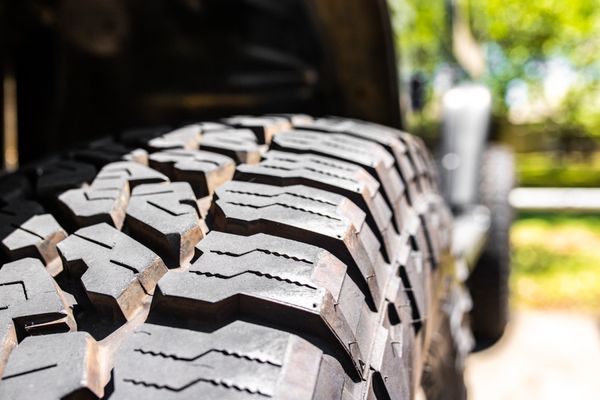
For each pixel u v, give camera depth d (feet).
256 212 2.52
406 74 5.86
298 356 1.89
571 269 13.62
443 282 3.87
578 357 8.57
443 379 3.90
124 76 5.31
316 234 2.40
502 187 8.32
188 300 2.03
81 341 1.92
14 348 1.94
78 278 2.32
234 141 3.33
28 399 1.73
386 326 2.47
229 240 2.36
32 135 5.97
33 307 2.09
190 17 5.77
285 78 5.62
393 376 2.30
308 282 2.13
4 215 2.75
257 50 5.81
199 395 1.75
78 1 5.02
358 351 2.13
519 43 36.52
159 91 5.72
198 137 3.48
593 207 23.61
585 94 41.60
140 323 2.09
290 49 5.66
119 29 5.18
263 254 2.26
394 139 3.86
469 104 8.46
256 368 1.83
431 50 8.26
